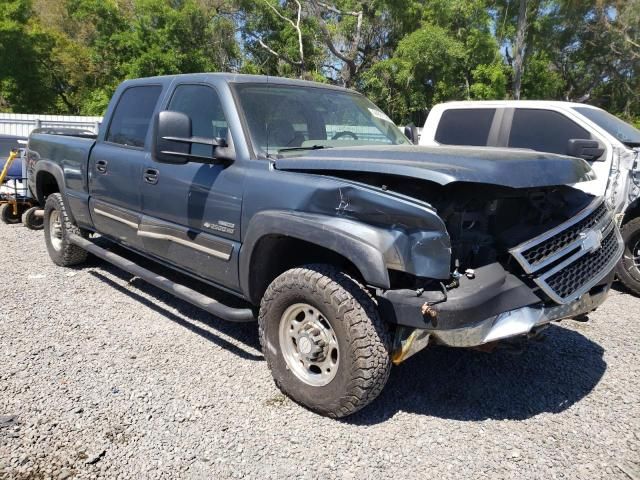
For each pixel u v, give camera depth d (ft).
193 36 102.37
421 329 9.44
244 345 13.98
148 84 15.83
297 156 11.83
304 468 9.18
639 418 11.00
